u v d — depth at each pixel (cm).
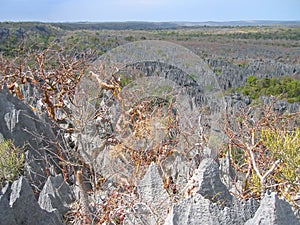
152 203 759
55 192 854
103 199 841
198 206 602
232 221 606
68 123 1280
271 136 874
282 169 812
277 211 536
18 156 980
